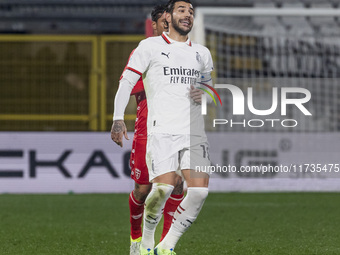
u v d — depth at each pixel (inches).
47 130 1665.8
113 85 1668.3
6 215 1133.7
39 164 1558.8
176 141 596.4
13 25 1772.9
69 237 868.6
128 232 918.4
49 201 1363.2
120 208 1234.0
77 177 1556.3
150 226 621.0
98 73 1659.7
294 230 932.0
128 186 1560.0
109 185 1557.6
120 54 1669.5
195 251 744.3
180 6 612.7
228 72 1600.6
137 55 602.2
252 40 1606.8
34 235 888.9
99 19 1766.7
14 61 1657.2
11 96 1662.2
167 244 611.8
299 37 1616.6
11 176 1555.1
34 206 1272.1
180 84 600.7
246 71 1599.4
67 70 1663.4
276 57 1604.3
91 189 1556.3
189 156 597.3
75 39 1664.6
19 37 1657.2
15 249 765.3
